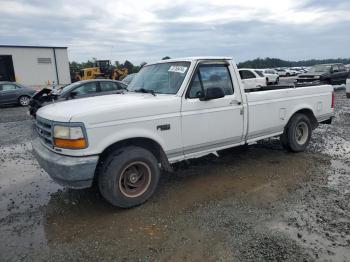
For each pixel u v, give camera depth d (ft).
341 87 77.30
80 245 11.67
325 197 14.94
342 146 23.73
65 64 110.22
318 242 11.34
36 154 14.92
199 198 15.29
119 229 12.69
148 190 14.74
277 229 12.26
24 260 10.89
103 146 13.28
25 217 14.01
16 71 102.42
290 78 153.69
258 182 17.04
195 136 16.12
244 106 18.01
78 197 15.93
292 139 21.17
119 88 43.16
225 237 11.83
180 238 11.86
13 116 47.57
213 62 16.99
